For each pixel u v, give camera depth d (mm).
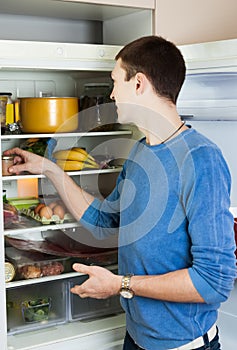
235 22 2230
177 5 2092
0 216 1777
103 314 2137
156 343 1657
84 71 1973
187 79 1958
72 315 2078
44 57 1828
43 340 1949
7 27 2209
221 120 2158
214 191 1508
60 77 1995
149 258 1610
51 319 2039
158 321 1632
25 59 1801
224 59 1838
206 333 1630
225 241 1509
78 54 1884
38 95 1992
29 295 1971
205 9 2148
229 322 2195
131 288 1604
